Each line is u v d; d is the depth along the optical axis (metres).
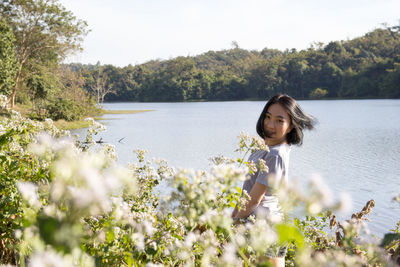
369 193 9.95
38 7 34.94
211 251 1.24
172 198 1.14
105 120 44.22
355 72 102.69
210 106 84.56
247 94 116.81
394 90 91.12
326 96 106.06
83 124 33.81
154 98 124.50
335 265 0.89
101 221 1.29
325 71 106.75
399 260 1.32
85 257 0.94
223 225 1.11
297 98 109.31
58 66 43.88
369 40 119.31
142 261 1.59
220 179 1.11
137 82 132.12
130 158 15.41
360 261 1.10
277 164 2.32
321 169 13.67
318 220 2.77
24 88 42.12
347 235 1.16
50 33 36.53
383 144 20.36
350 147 19.52
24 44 37.09
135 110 71.19
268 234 1.03
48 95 43.22
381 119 37.69
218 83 118.81
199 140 23.62
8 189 1.68
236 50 168.12
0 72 31.50
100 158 0.64
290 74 111.31
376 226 7.03
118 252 1.31
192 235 1.21
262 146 2.25
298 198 0.79
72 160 0.64
